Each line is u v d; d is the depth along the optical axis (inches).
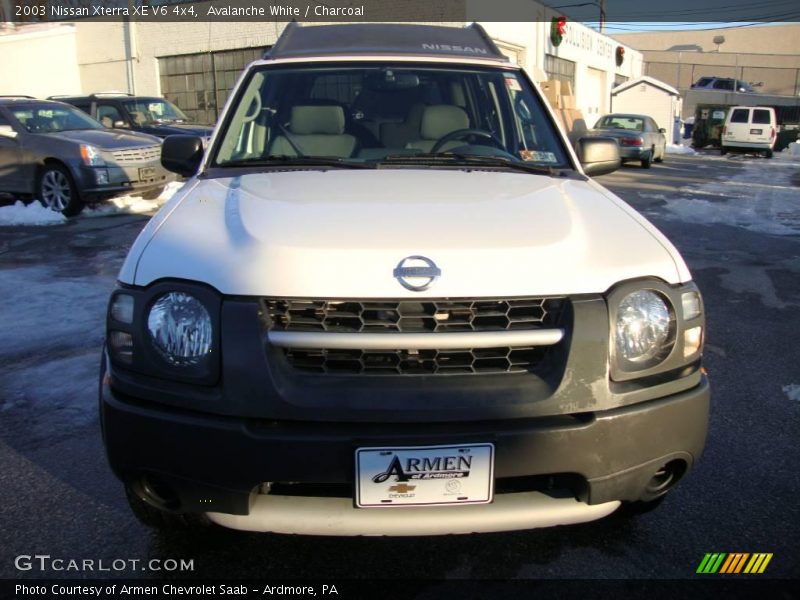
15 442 131.4
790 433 137.2
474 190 103.3
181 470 79.6
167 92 802.8
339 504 81.4
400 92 136.9
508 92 139.5
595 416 80.1
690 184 586.6
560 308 81.4
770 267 278.1
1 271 255.3
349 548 102.0
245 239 84.6
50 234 326.3
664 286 85.2
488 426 78.3
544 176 118.3
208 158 125.3
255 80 137.5
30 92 796.6
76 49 836.6
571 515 83.9
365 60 139.4
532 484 84.5
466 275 79.9
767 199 482.9
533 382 79.8
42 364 168.2
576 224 91.0
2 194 430.0
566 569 97.3
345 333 78.3
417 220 88.5
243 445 76.9
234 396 77.4
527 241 84.5
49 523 106.7
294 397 77.0
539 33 880.3
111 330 83.6
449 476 78.2
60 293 227.3
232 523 83.4
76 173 362.6
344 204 94.0
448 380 79.3
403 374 79.3
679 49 2261.3
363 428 77.3
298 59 139.6
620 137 735.7
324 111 132.4
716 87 1504.7
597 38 1136.8
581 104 1096.2
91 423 139.3
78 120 414.0
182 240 87.0
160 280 82.2
